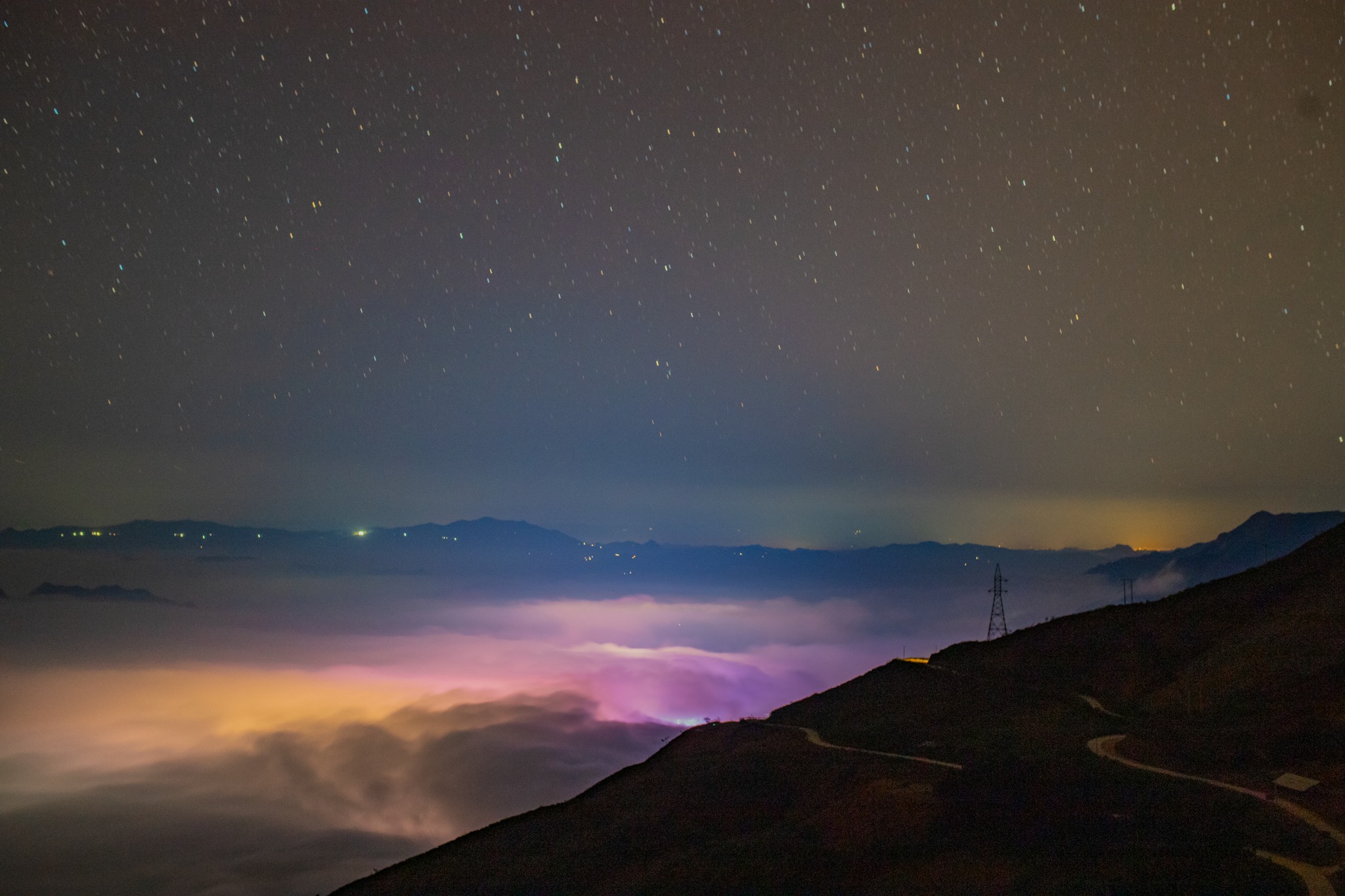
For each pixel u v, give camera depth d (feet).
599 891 95.25
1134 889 67.36
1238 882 65.82
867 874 83.30
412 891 106.22
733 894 85.76
